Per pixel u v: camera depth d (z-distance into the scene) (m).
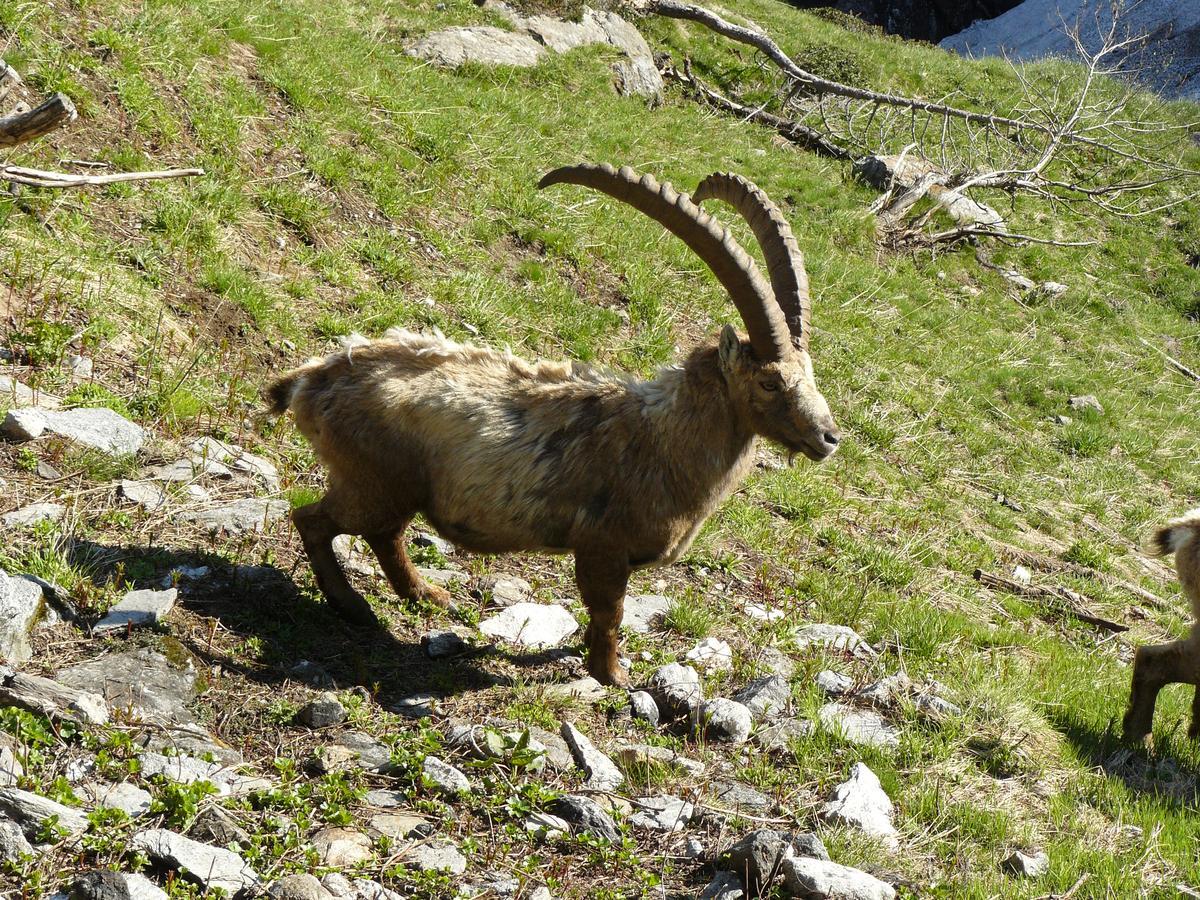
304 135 13.13
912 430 14.31
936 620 9.00
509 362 6.61
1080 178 27.98
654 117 22.22
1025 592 11.10
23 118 5.85
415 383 6.35
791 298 6.38
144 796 4.60
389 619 6.79
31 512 6.44
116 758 4.78
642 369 12.52
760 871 4.94
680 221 6.03
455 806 5.18
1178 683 8.51
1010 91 31.12
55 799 4.38
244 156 12.16
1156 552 8.27
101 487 6.97
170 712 5.23
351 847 4.62
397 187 13.39
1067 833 6.16
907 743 6.65
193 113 12.07
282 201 11.69
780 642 7.93
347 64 15.53
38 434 7.11
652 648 7.43
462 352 6.58
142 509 6.86
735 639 7.83
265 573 6.69
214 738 5.18
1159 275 25.30
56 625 5.55
